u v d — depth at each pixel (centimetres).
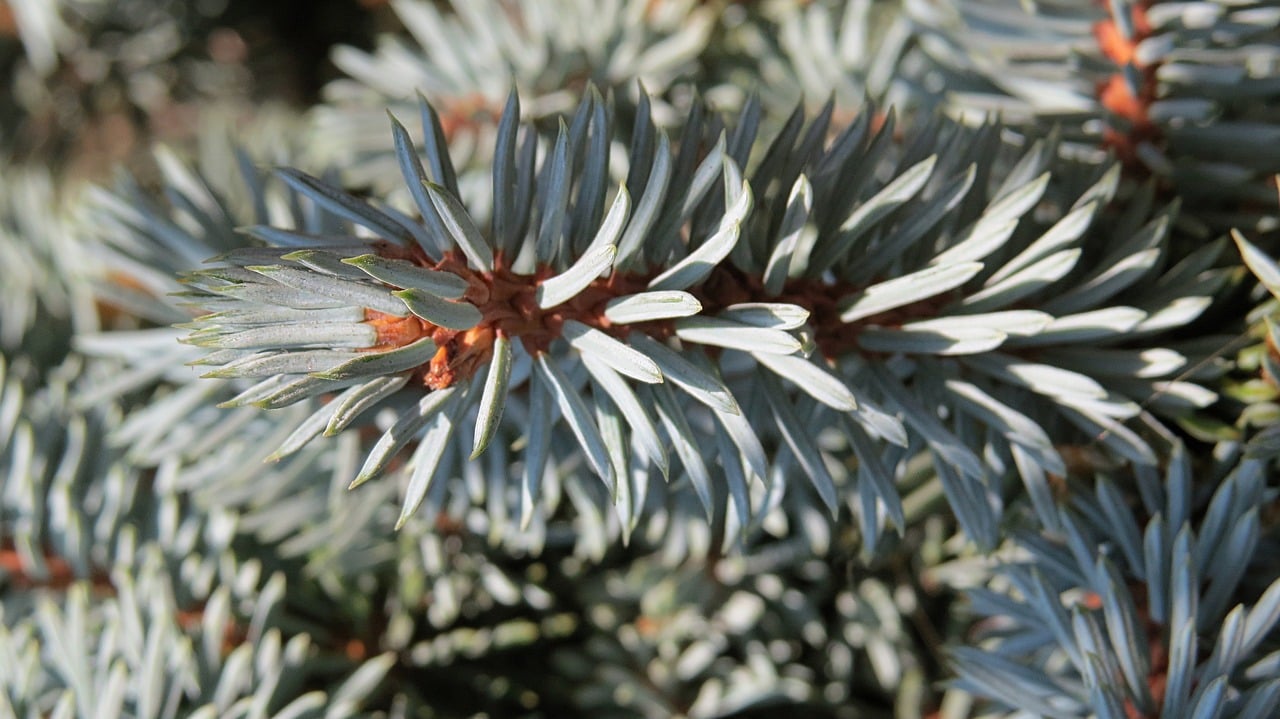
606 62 39
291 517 37
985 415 33
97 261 40
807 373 31
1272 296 34
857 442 33
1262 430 32
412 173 31
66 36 47
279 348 31
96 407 39
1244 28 34
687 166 33
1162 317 32
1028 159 33
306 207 37
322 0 53
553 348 34
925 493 36
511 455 37
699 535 37
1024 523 35
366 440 37
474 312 31
